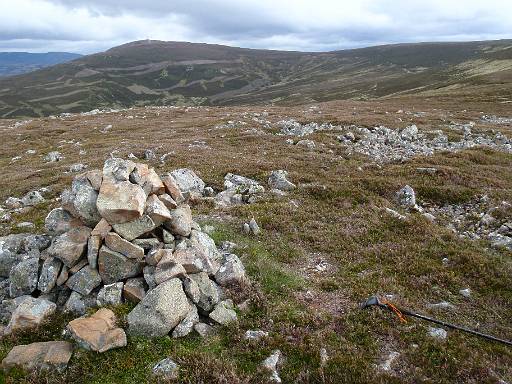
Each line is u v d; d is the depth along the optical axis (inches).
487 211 789.2
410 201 845.8
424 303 487.8
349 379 365.4
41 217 800.9
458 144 1497.3
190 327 425.1
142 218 495.8
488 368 375.9
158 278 450.0
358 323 437.4
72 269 482.9
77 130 2300.7
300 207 805.2
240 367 382.0
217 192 958.4
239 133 1738.4
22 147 1957.4
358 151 1346.0
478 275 546.9
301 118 2156.7
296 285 514.6
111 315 423.8
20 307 441.1
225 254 561.0
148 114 2913.4
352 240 659.4
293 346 403.9
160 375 364.5
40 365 378.6
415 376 369.7
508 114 2513.5
